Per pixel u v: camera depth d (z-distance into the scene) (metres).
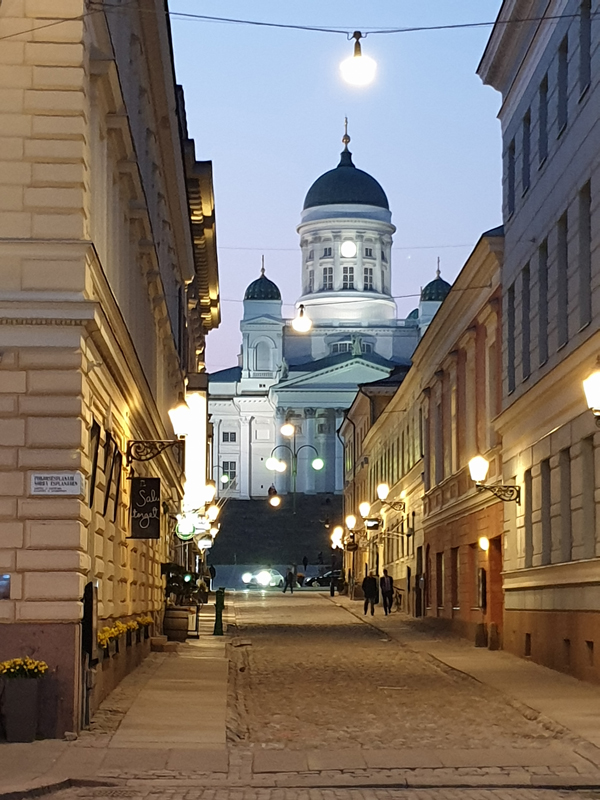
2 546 15.87
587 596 23.56
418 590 51.75
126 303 22.66
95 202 17.77
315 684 24.39
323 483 139.88
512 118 31.55
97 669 18.22
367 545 75.31
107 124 19.08
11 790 11.95
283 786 13.01
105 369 18.78
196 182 44.59
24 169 16.17
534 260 28.53
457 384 40.59
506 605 32.00
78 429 15.98
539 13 27.97
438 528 45.22
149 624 29.27
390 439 65.00
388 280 153.75
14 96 16.23
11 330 15.98
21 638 15.80
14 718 15.35
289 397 140.62
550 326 26.89
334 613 58.44
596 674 22.86
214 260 52.06
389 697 21.81
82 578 16.25
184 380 43.75
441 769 13.98
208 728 16.69
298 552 112.12
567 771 13.84
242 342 147.62
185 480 46.66
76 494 15.91
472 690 23.03
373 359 144.62
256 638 40.22
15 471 15.95
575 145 24.72
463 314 38.78
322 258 152.62
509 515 31.42
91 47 17.19
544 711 18.81
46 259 16.05
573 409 24.69
